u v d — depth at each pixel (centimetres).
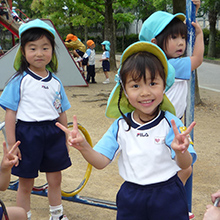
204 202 337
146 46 178
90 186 375
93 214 314
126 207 186
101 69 1608
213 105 826
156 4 2883
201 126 641
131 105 196
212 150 502
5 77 892
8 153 181
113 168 435
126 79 177
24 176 262
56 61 294
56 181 279
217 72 1697
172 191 182
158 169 181
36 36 254
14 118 261
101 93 938
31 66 267
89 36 4119
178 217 182
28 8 3800
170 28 246
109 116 207
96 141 539
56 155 271
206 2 2331
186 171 247
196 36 253
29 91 260
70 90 1010
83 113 739
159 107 192
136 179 182
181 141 159
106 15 1580
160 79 176
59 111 279
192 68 248
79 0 1585
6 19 859
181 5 709
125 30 4353
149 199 180
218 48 2977
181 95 256
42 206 326
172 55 251
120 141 189
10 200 336
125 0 1603
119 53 3725
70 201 308
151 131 183
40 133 262
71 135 164
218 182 389
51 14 2688
